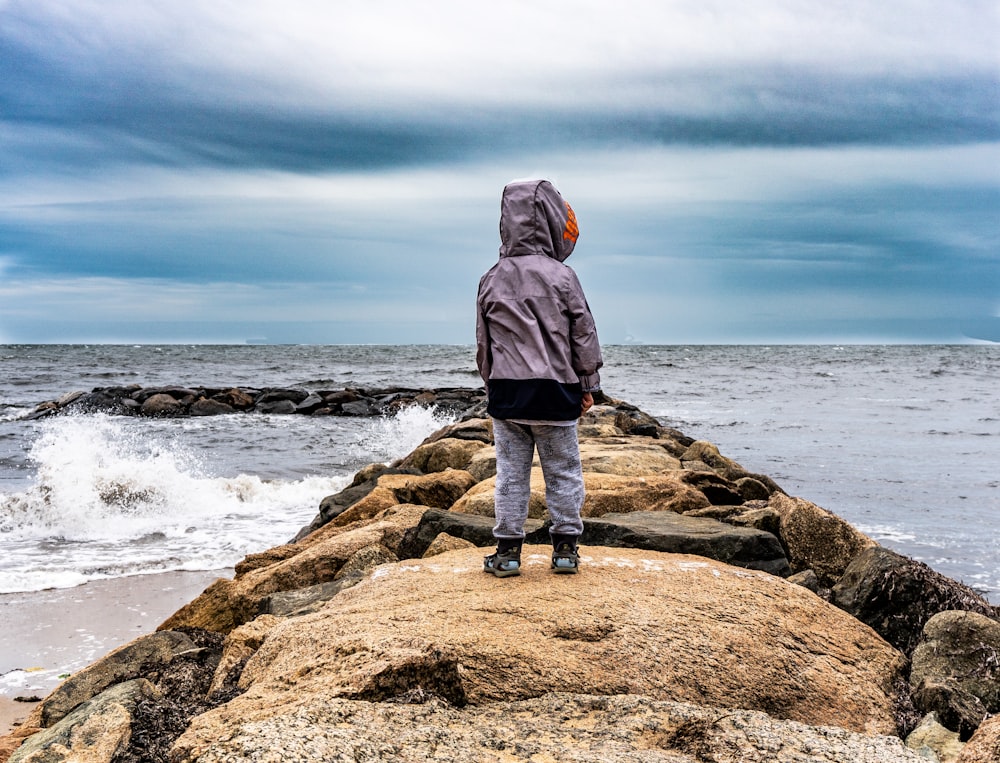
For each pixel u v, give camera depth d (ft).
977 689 13.35
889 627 16.46
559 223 14.08
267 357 273.95
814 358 286.87
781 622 13.44
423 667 10.08
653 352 366.43
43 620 24.16
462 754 8.29
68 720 12.27
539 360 13.35
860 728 12.01
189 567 30.35
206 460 60.39
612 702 10.28
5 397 112.57
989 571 28.78
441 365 219.20
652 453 31.53
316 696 9.62
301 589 18.01
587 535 19.40
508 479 14.21
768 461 56.65
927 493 44.14
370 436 76.38
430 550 19.44
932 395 122.72
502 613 12.46
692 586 14.17
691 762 8.57
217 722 9.76
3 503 37.63
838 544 20.61
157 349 391.45
